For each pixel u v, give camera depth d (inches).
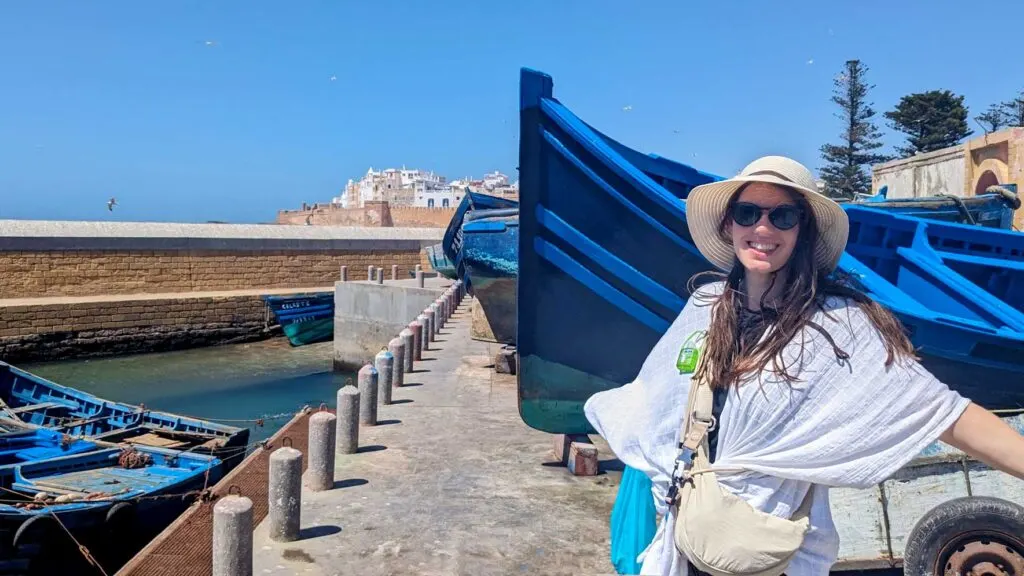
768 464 80.2
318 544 247.8
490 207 797.2
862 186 1546.5
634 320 300.4
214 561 206.2
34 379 671.8
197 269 1326.3
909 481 217.6
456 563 235.0
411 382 528.4
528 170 299.4
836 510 216.5
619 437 98.0
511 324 613.0
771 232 86.3
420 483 310.3
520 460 343.6
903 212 395.5
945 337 263.6
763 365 80.7
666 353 94.8
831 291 85.7
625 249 294.0
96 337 1159.6
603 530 261.9
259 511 290.4
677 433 89.0
